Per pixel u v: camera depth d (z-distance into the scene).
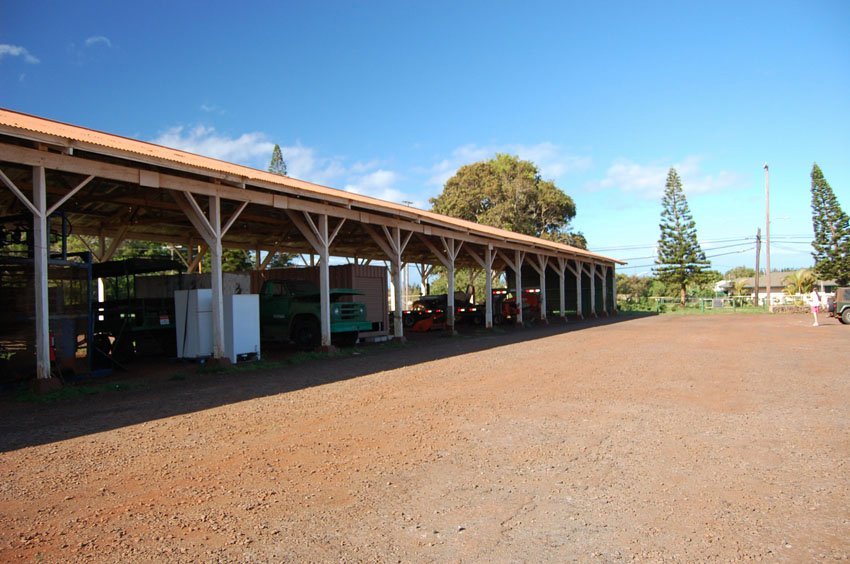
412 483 4.36
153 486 4.29
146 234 17.78
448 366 11.27
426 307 25.59
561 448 5.32
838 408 7.05
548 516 3.71
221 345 10.91
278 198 12.23
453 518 3.68
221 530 3.49
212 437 5.73
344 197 13.51
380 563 3.06
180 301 11.93
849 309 24.75
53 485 4.32
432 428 6.09
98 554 3.16
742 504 3.92
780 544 3.28
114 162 9.45
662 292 61.38
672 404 7.36
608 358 12.50
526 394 8.12
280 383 9.25
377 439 5.64
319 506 3.89
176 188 10.01
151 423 6.38
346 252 25.89
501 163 52.28
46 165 8.09
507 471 4.64
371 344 16.44
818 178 43.47
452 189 52.62
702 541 3.33
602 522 3.61
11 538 3.38
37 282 8.16
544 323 27.50
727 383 9.00
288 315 14.56
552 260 31.86
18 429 6.12
